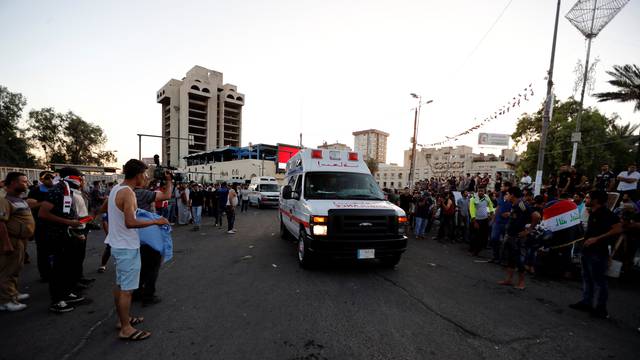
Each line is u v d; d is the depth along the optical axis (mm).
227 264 6281
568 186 9227
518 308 4215
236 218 15055
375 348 3023
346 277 5465
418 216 10430
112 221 3092
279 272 5715
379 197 6543
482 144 58719
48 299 4270
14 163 34250
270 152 46094
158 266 4191
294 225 7012
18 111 35531
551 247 5875
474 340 3250
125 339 3127
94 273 5578
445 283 5281
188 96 76938
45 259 4930
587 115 24766
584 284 4230
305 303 4191
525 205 5109
